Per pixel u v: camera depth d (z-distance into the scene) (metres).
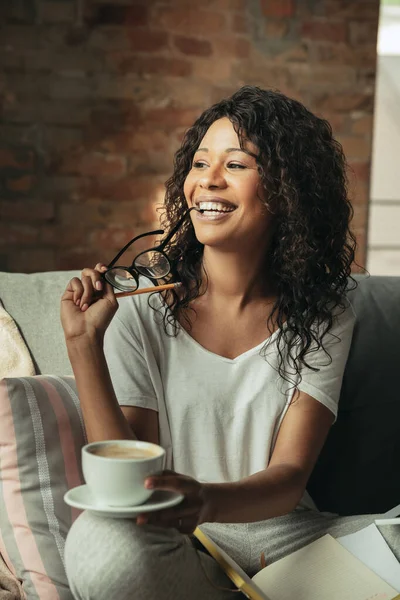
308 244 1.74
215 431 1.67
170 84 3.91
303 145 1.71
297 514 1.68
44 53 3.80
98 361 1.55
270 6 3.95
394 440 1.90
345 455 1.89
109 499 1.18
